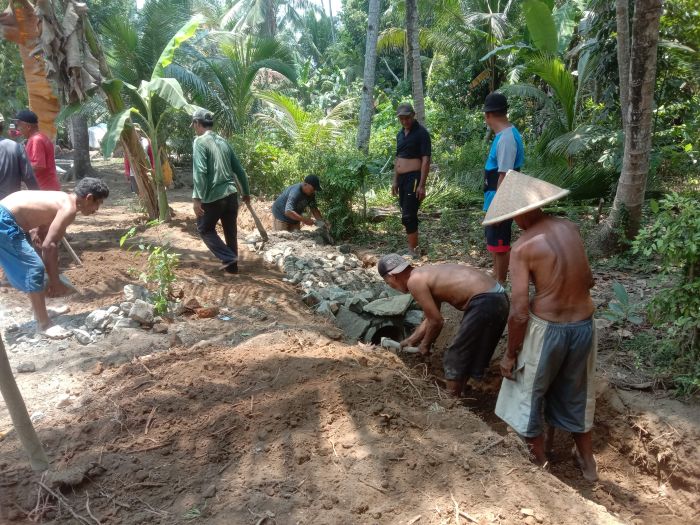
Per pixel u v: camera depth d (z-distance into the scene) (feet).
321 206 27.76
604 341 15.05
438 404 11.32
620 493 11.49
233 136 41.37
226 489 8.98
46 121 24.16
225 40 48.32
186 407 10.91
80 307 16.48
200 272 20.04
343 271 21.22
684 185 31.07
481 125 48.78
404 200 23.56
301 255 22.57
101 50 25.61
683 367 12.79
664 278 13.01
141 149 28.04
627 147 21.12
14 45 33.37
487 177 18.19
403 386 11.74
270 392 11.32
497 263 18.75
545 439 13.08
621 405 12.51
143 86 26.09
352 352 13.28
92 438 10.23
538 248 10.56
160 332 14.90
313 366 12.12
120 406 10.94
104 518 8.50
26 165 18.20
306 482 9.02
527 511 8.36
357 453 9.62
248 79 48.19
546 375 10.78
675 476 11.26
